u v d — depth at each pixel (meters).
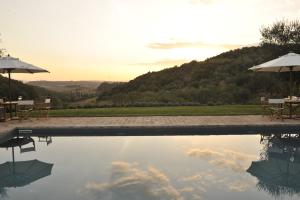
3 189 5.35
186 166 6.70
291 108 11.88
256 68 12.36
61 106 18.61
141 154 7.86
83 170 6.47
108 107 18.25
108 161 7.20
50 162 7.22
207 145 8.81
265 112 13.07
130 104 19.19
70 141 9.60
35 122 11.45
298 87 19.78
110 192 5.10
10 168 6.74
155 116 12.85
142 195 4.94
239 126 10.28
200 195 4.93
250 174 6.07
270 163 6.93
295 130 10.38
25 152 8.28
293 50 18.64
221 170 6.36
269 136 10.09
